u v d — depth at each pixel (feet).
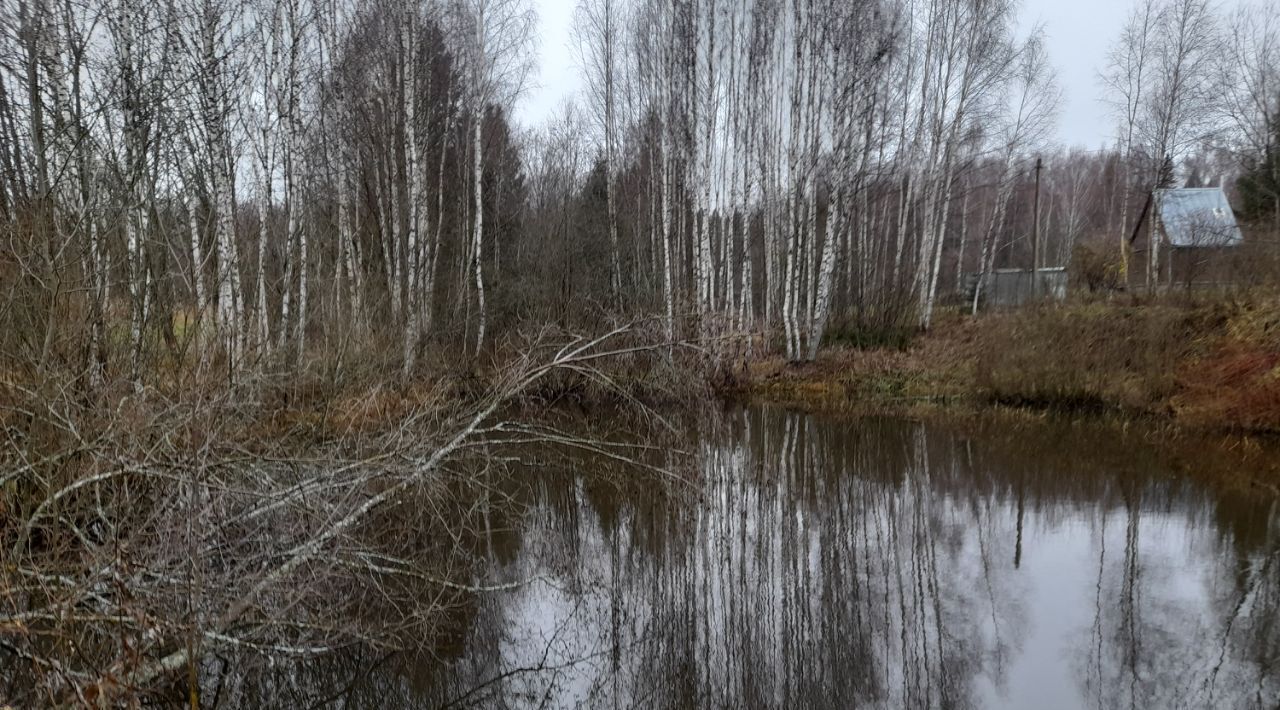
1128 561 21.30
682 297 46.65
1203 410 37.14
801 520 25.88
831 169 53.62
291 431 20.86
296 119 33.19
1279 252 43.91
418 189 43.24
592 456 31.96
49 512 14.67
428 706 14.57
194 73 28.32
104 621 12.48
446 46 53.88
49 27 22.94
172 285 24.49
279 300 36.88
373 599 17.22
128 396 16.71
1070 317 45.62
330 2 37.63
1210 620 17.47
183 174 27.09
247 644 12.86
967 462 33.32
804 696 14.61
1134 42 68.90
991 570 20.94
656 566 21.75
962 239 83.41
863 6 52.13
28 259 18.04
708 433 34.06
